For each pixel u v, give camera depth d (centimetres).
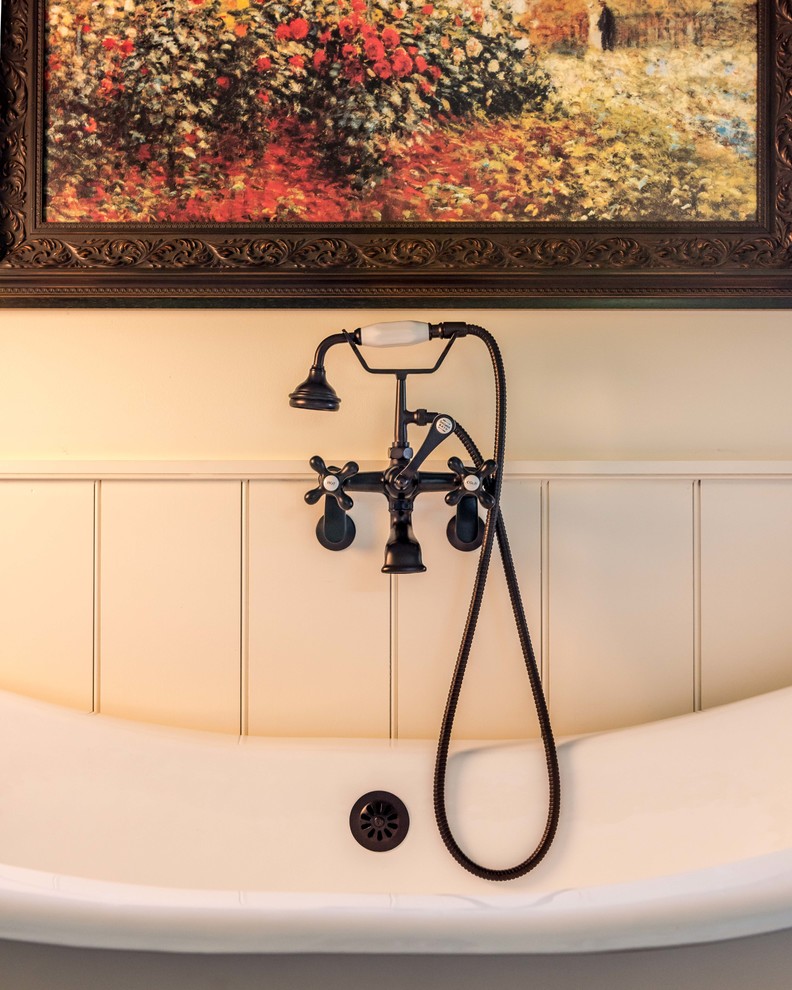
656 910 57
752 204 115
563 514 114
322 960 58
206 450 115
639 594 114
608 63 115
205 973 57
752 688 114
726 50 115
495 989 58
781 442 114
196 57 114
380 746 105
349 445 115
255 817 103
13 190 114
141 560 114
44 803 103
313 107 114
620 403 115
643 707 114
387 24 114
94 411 115
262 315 115
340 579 114
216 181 114
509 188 115
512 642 114
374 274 113
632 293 114
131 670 114
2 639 114
